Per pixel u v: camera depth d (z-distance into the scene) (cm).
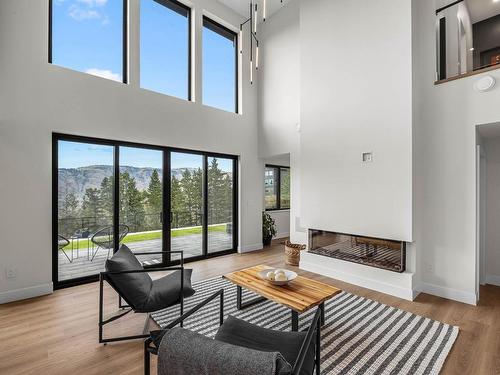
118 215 392
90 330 242
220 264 455
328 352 209
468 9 310
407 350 211
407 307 290
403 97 319
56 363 196
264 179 628
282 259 486
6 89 299
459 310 281
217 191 514
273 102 538
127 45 397
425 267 330
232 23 524
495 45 294
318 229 408
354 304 297
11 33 302
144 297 226
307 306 212
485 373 186
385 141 334
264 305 295
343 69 377
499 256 349
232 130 524
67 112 339
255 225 563
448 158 313
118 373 186
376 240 350
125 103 389
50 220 328
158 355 104
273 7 519
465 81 300
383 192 336
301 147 432
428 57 326
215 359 94
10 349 212
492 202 354
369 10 349
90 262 371
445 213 315
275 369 87
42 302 301
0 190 296
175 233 455
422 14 330
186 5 469
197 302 303
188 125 459
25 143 311
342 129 378
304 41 429
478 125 294
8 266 300
